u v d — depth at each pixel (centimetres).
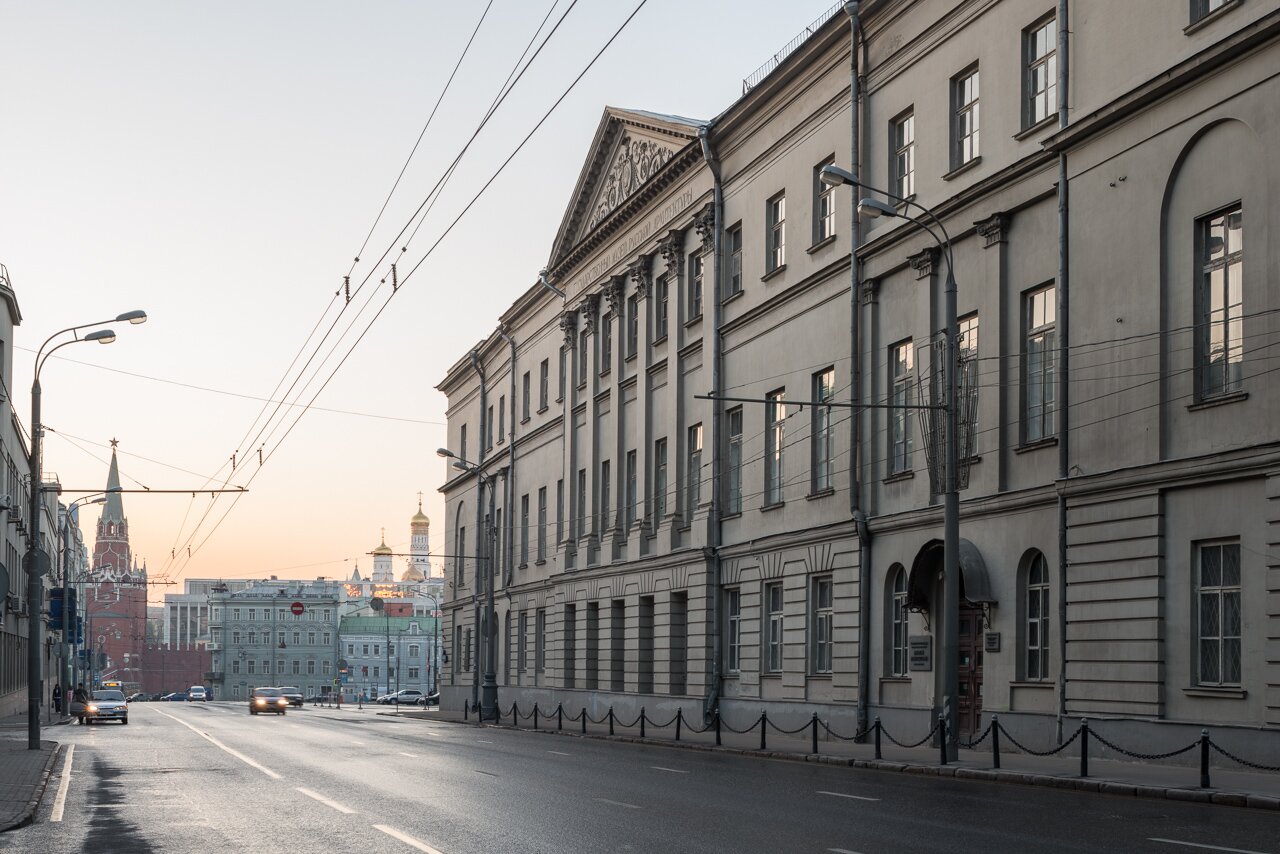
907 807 1716
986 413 2781
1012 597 2670
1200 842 1342
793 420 3603
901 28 3138
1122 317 2411
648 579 4481
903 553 3084
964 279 2889
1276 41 2108
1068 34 2578
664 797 1878
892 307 3183
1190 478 2234
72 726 5062
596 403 5119
